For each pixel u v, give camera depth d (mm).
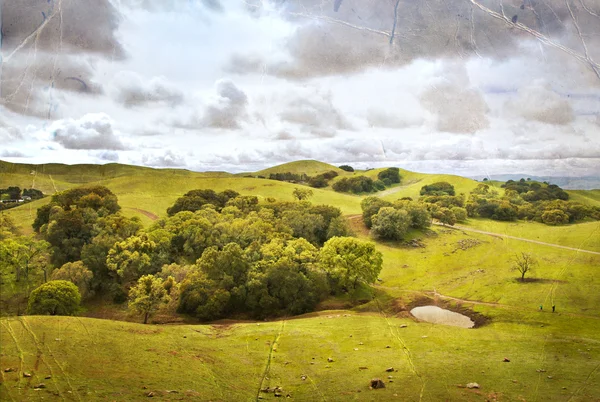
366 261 36188
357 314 26438
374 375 14977
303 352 18562
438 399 12625
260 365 17094
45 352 14688
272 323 25219
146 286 33094
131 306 32062
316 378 15383
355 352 17859
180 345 19203
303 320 25562
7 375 13047
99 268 32594
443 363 14891
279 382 15273
